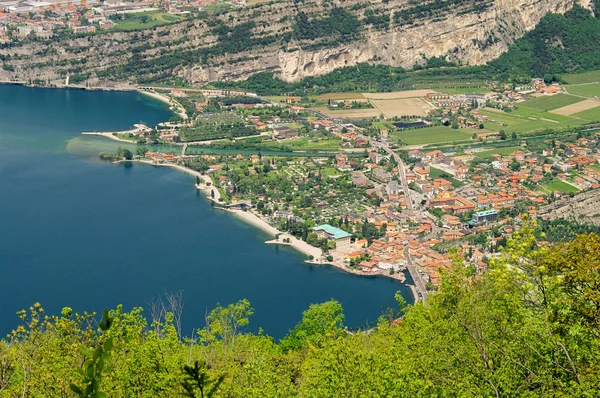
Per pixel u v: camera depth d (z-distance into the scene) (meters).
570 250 119.69
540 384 118.50
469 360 124.81
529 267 123.12
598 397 108.75
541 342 119.50
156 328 175.00
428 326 141.25
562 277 122.50
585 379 110.31
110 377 133.00
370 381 132.62
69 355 134.50
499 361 123.69
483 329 124.94
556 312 117.38
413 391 129.38
